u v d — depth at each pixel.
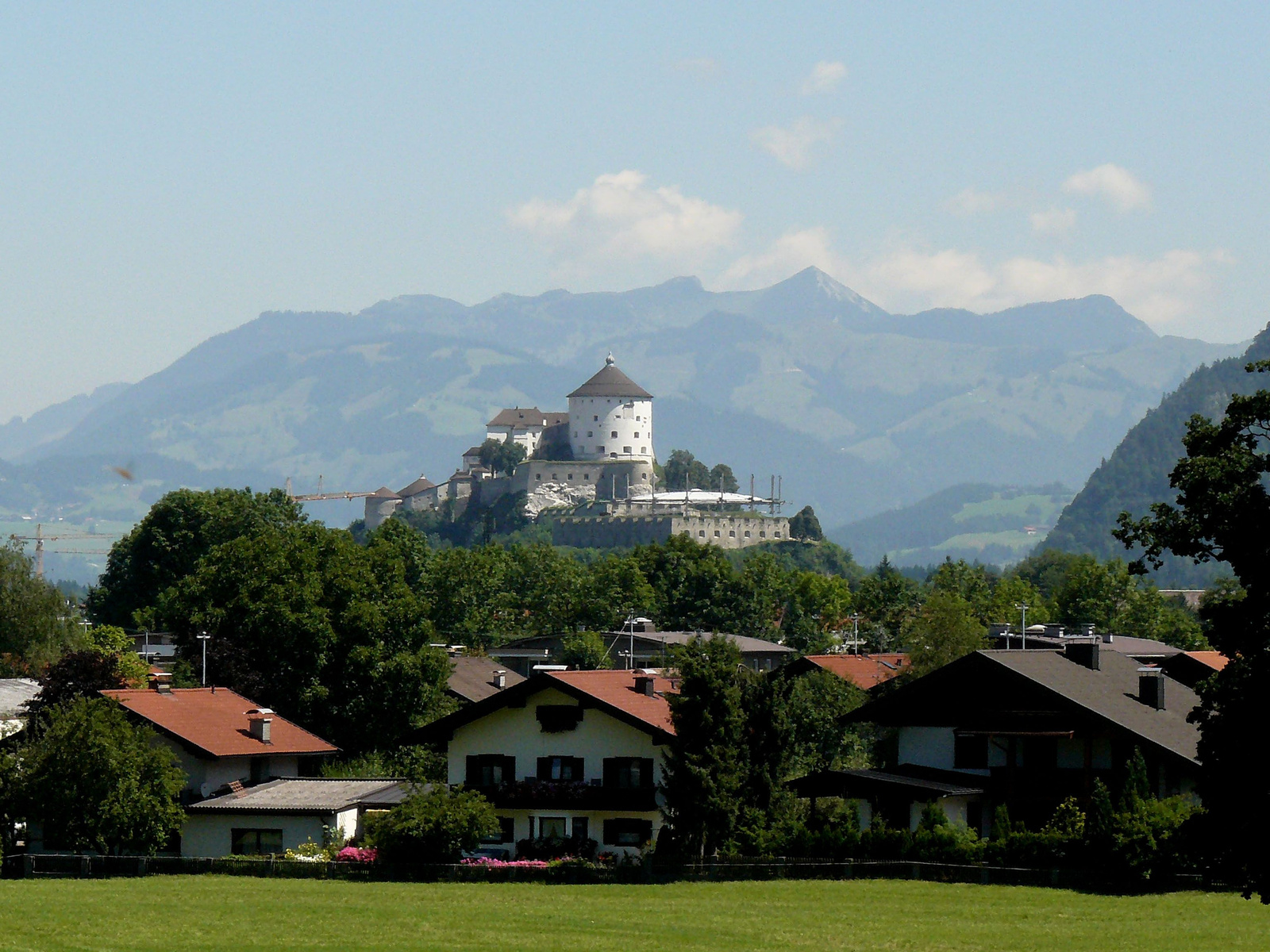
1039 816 107.50
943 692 113.44
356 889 98.38
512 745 120.31
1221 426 66.25
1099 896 91.31
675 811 105.31
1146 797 97.50
